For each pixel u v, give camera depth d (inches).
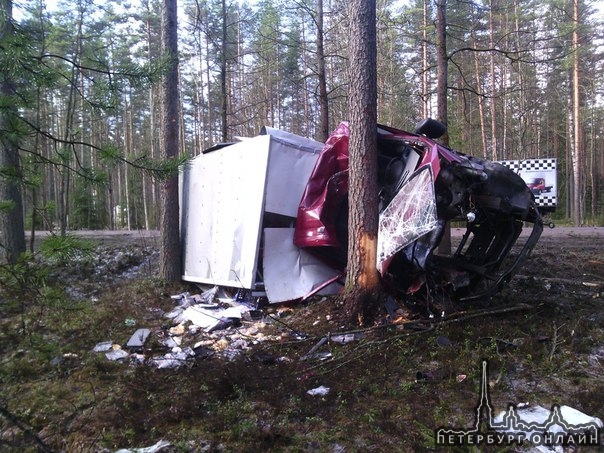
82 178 120.8
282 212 282.7
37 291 112.2
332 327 221.9
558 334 200.4
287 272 275.0
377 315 226.2
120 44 775.7
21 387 172.6
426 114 727.7
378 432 137.2
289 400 159.0
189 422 147.3
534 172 387.9
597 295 259.6
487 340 196.7
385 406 152.8
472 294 240.8
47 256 108.0
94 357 204.2
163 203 350.3
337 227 272.2
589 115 1110.4
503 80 978.1
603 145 1569.9
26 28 112.2
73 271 352.2
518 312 226.1
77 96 129.0
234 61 631.8
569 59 738.8
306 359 191.5
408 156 245.9
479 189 223.5
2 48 107.1
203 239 327.9
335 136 281.3
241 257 285.3
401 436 134.9
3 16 107.7
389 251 221.0
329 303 244.4
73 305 134.7
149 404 159.8
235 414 148.3
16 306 112.3
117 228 1159.0
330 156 278.8
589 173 1593.3
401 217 219.1
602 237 516.7
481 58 913.5
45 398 165.2
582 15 723.4
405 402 154.8
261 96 946.1
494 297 252.7
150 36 1074.7
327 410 152.3
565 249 413.1
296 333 222.7
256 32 637.9
